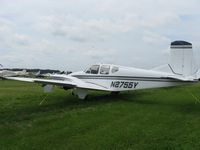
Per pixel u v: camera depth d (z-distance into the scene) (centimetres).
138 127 655
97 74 1223
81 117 777
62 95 1324
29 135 587
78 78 1257
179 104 1052
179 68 1139
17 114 827
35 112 863
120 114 823
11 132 612
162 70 1170
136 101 1134
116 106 984
